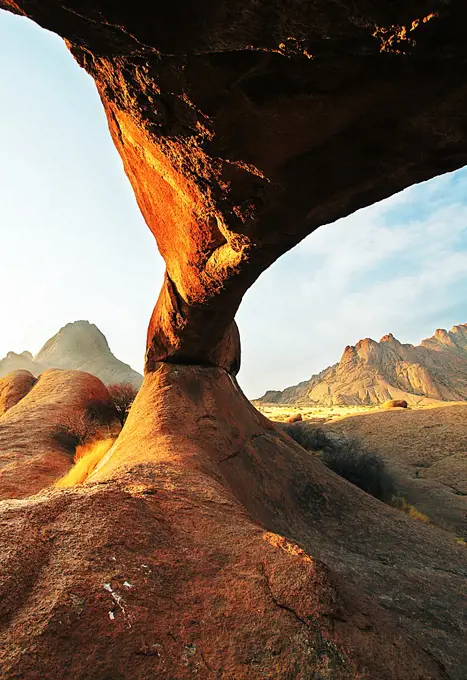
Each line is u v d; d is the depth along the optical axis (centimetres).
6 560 223
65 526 268
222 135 295
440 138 272
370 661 224
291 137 291
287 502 685
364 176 320
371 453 1573
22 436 1520
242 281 573
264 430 959
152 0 179
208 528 323
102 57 247
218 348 940
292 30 194
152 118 304
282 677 201
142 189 594
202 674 194
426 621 380
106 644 192
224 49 210
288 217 385
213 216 436
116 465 564
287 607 246
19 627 188
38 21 202
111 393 2406
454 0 169
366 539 643
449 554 652
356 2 174
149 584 239
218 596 248
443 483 1359
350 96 248
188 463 493
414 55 211
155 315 965
